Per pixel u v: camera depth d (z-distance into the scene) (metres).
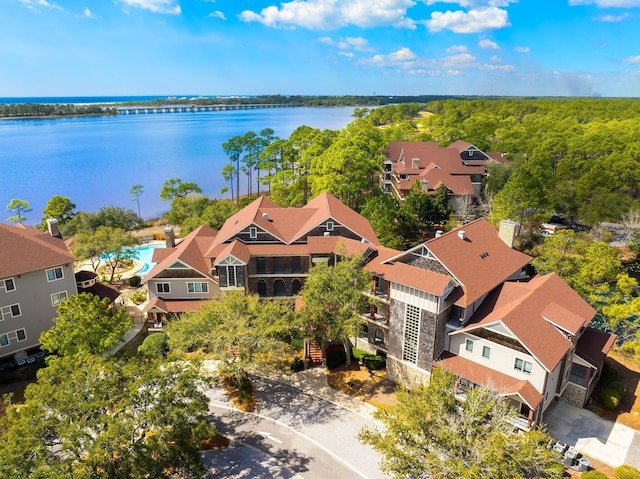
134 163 175.38
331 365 43.69
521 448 23.64
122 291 61.34
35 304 45.59
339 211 53.31
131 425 24.70
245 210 59.31
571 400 37.09
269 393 40.06
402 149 101.00
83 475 22.20
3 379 41.88
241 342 37.84
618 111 187.00
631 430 34.25
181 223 88.25
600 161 88.69
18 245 45.31
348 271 40.44
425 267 38.59
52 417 24.47
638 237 71.50
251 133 118.31
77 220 80.44
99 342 36.75
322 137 96.62
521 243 65.75
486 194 83.88
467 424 25.83
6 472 21.83
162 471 26.56
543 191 66.06
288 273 50.25
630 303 43.44
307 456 32.69
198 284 50.03
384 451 26.27
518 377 33.44
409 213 72.38
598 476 28.41
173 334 39.06
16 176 148.88
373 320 42.59
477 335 35.47
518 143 117.81
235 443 33.94
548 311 35.44
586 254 49.09
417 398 28.83
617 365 42.66
